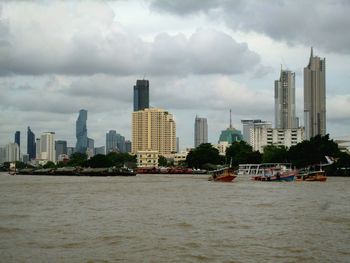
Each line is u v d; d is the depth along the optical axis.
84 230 72.31
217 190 160.75
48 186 198.25
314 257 54.38
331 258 53.91
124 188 178.50
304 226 74.88
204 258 54.19
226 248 59.12
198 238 65.44
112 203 114.31
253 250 57.97
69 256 55.38
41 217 87.94
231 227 74.31
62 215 90.75
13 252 57.50
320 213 90.94
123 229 72.94
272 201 115.88
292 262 52.31
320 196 130.75
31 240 64.62
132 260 53.53
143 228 73.75
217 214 90.25
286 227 74.00
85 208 103.12
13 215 91.25
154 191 158.62
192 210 97.25
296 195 134.88
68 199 127.38
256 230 71.44
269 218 84.12
